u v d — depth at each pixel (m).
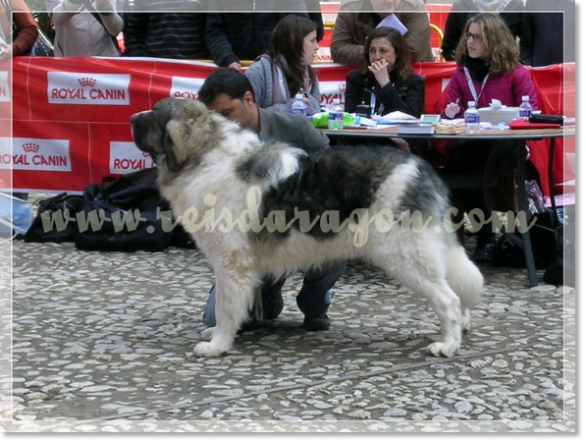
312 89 8.73
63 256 9.36
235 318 6.12
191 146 5.96
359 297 7.83
